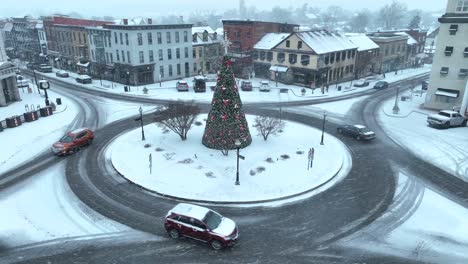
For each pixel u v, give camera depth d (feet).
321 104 143.64
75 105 139.23
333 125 115.55
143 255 50.72
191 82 186.29
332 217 60.90
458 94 124.67
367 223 59.06
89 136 95.86
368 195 68.95
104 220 59.62
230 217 60.64
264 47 190.70
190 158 83.97
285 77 183.21
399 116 125.80
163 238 54.95
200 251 51.88
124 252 51.34
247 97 153.89
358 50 196.03
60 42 235.61
